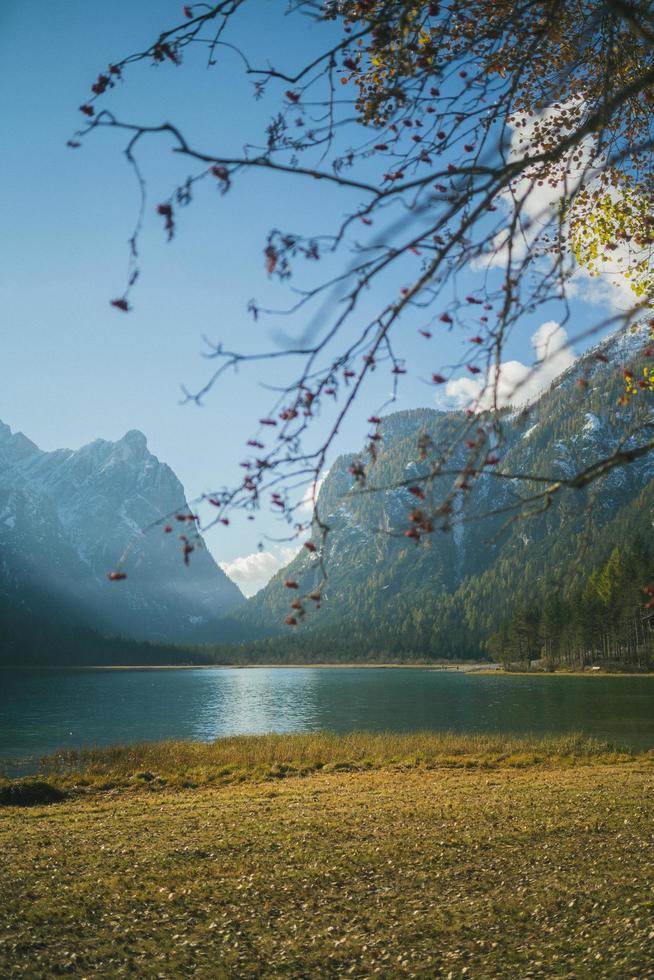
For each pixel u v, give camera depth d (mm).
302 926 8445
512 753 27297
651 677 98500
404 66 4051
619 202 6914
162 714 58500
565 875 9828
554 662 127625
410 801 16328
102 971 7352
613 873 9766
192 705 68812
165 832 13523
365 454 3240
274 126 3793
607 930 7766
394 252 3002
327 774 23875
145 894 9609
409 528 2867
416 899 9242
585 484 2902
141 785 22328
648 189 6746
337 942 7926
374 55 4363
